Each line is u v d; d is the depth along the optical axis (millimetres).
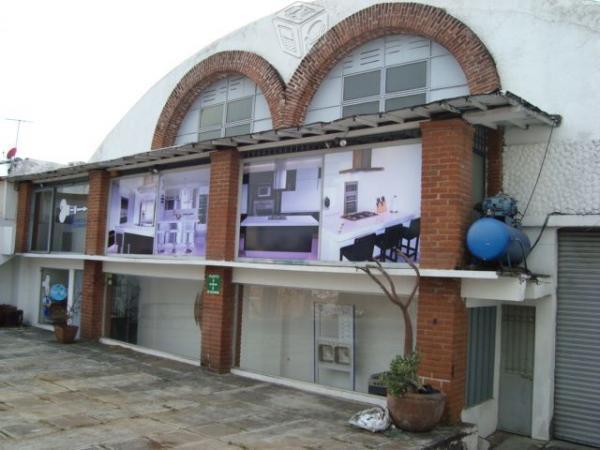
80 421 7086
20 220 16344
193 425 7145
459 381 7602
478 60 9156
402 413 6977
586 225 7883
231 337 10555
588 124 8055
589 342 8070
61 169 13914
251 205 10258
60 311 14125
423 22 9898
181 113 14367
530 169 8391
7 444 6117
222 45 13445
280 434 6906
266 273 9953
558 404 8258
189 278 11297
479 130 8422
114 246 13172
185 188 11594
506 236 7199
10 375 9555
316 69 11383
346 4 11164
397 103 10523
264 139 9492
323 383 9391
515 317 8781
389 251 8219
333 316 9414
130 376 9844
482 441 7738
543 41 8602
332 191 9023
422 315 7742
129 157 11734
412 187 8102
